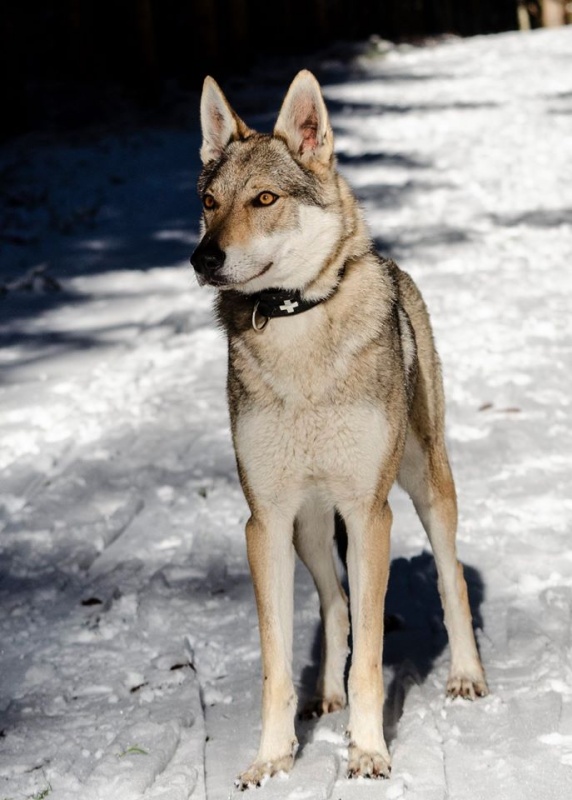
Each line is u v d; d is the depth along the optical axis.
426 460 6.30
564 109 29.08
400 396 5.73
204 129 6.48
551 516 8.15
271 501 5.57
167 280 16.22
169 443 10.33
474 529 8.04
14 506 9.12
